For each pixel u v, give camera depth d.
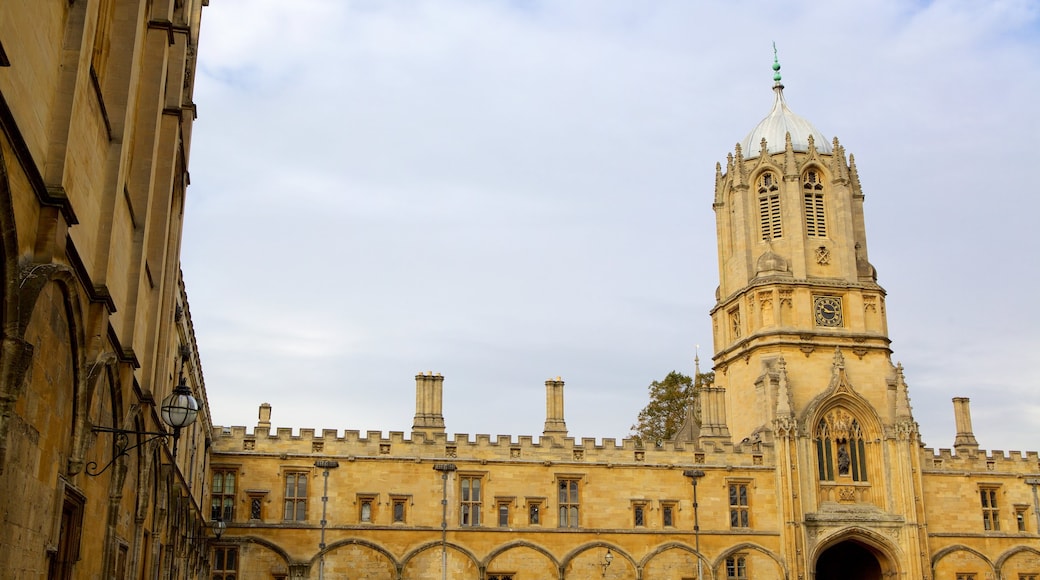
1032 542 72.81
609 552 67.12
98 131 17.52
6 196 11.98
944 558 71.25
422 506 65.75
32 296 13.27
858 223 81.56
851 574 76.75
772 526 69.38
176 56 26.69
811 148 81.12
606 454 69.12
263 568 62.81
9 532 13.55
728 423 79.50
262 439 64.81
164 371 28.50
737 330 80.38
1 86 11.38
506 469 67.56
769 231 80.06
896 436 72.19
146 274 24.39
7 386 12.77
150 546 28.97
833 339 75.62
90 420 17.81
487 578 65.25
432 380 71.81
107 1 18.59
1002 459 74.31
